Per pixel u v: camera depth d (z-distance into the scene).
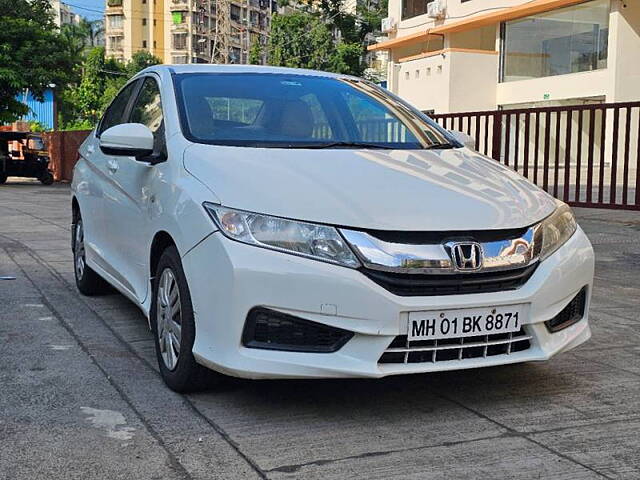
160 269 4.04
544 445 3.28
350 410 3.67
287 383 4.04
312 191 3.54
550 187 12.06
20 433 3.37
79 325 5.25
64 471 3.00
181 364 3.75
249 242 3.38
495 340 3.49
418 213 3.44
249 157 3.91
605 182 12.87
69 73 26.66
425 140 4.78
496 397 3.88
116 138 4.28
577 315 3.91
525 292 3.50
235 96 4.66
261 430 3.41
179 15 105.12
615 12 22.81
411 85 30.06
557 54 25.39
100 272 5.50
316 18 48.94
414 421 3.54
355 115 4.83
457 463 3.09
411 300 3.31
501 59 27.95
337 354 3.31
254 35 80.62
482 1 28.48
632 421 3.57
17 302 5.96
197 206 3.63
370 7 49.81
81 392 3.89
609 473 3.02
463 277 3.38
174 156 4.13
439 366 3.38
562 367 4.39
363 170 3.85
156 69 5.16
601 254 8.03
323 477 2.96
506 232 3.52
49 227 11.23
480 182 3.93
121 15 109.31
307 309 3.29
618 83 22.94
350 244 3.32
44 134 29.03
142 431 3.40
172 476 2.96
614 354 4.66
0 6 26.11
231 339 3.40
